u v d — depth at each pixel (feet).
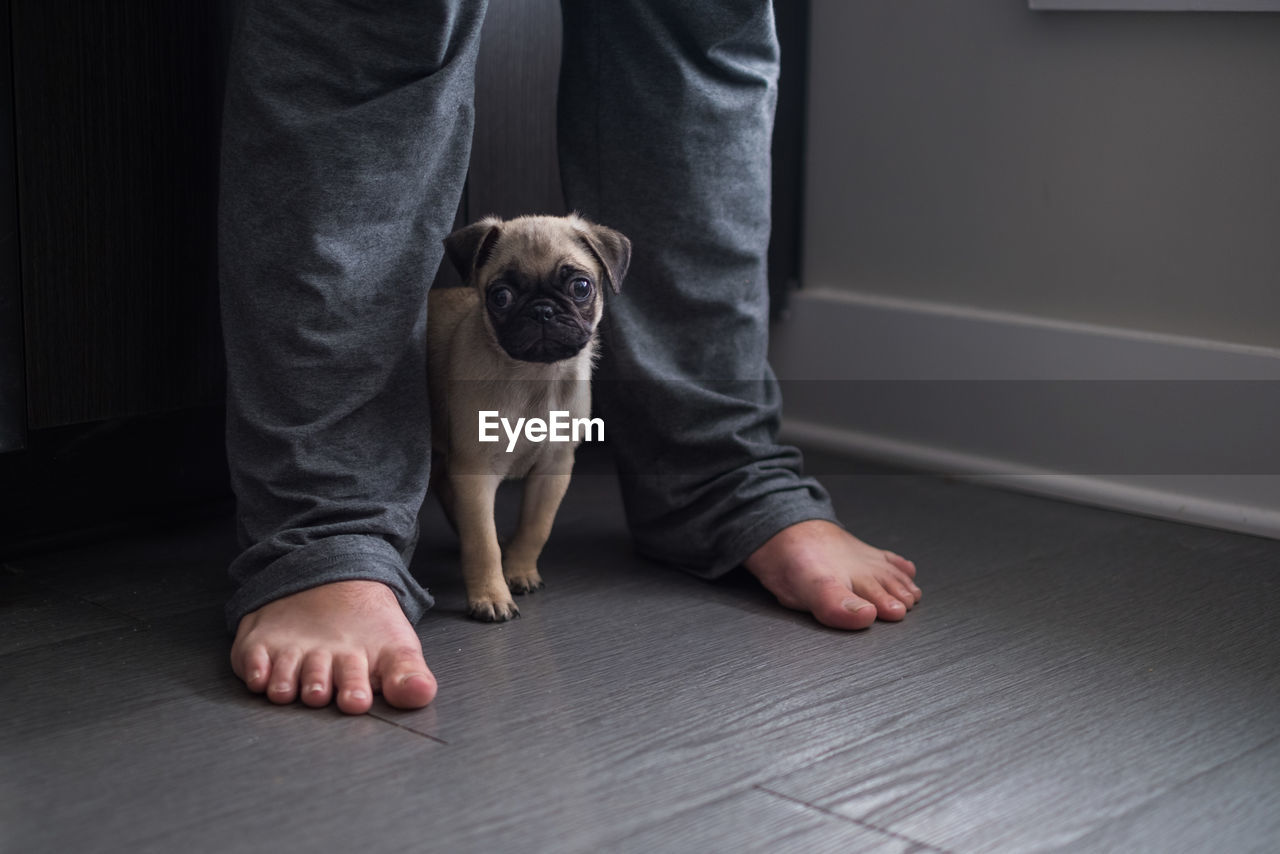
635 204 4.49
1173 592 4.54
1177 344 5.05
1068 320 5.27
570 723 3.89
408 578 4.17
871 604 4.32
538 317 4.18
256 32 4.03
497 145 5.06
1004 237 5.36
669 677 4.07
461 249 4.27
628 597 4.47
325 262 4.06
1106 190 5.16
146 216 4.56
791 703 3.98
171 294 4.64
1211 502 5.02
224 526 4.85
